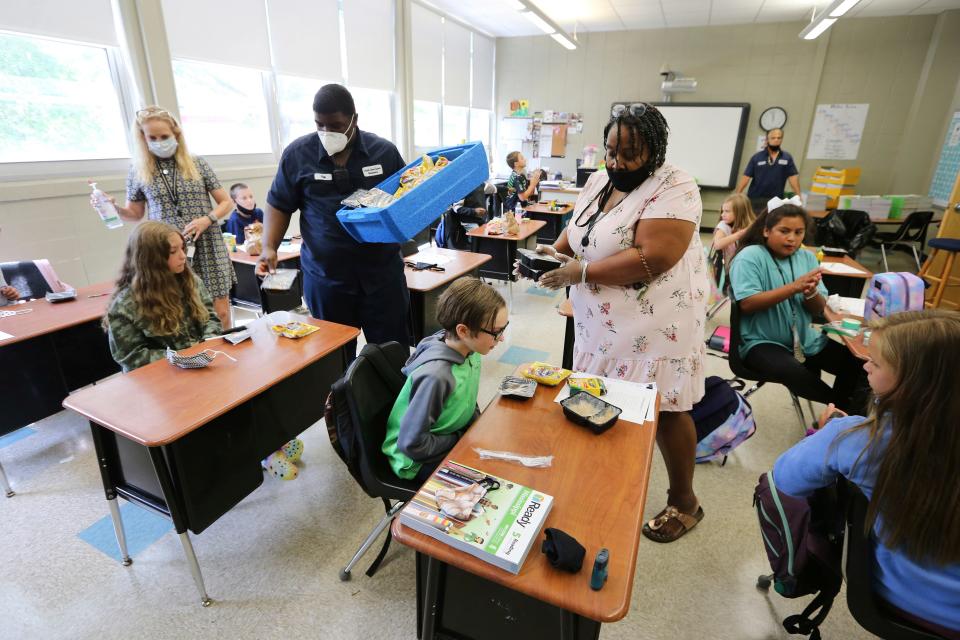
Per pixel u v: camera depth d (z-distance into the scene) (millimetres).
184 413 1390
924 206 5992
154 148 2434
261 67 4379
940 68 6531
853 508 955
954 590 871
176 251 1881
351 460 1384
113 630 1440
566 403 1301
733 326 2258
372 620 1479
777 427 2574
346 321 2211
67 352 2264
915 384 795
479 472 1038
